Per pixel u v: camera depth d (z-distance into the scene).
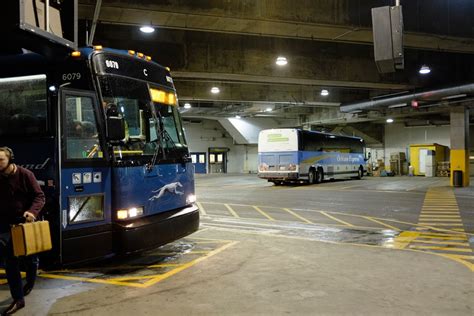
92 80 6.58
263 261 7.47
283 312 4.99
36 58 6.65
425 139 41.78
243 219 13.15
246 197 20.02
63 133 6.11
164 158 7.64
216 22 12.21
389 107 25.22
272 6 12.02
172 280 6.38
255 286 6.02
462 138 26.02
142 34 15.80
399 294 5.60
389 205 16.62
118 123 6.48
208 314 4.96
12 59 6.71
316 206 16.39
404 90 23.59
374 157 45.69
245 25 12.55
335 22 12.62
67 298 5.60
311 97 27.92
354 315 4.88
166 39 16.22
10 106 6.56
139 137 7.25
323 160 30.42
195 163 47.78
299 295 5.59
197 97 25.33
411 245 9.09
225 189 24.97
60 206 5.98
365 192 22.31
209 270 6.92
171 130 8.13
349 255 7.89
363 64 19.78
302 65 18.59
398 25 8.87
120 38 15.44
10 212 5.16
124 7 10.93
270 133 27.77
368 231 10.92
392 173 41.19
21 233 4.82
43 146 6.11
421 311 4.98
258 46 17.75
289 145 27.16
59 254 5.96
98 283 6.29
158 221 7.13
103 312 5.07
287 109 36.53
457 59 21.14
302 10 12.26
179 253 8.21
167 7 11.16
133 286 6.11
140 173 7.03
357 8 12.86
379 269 6.87
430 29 13.67
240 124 44.22
